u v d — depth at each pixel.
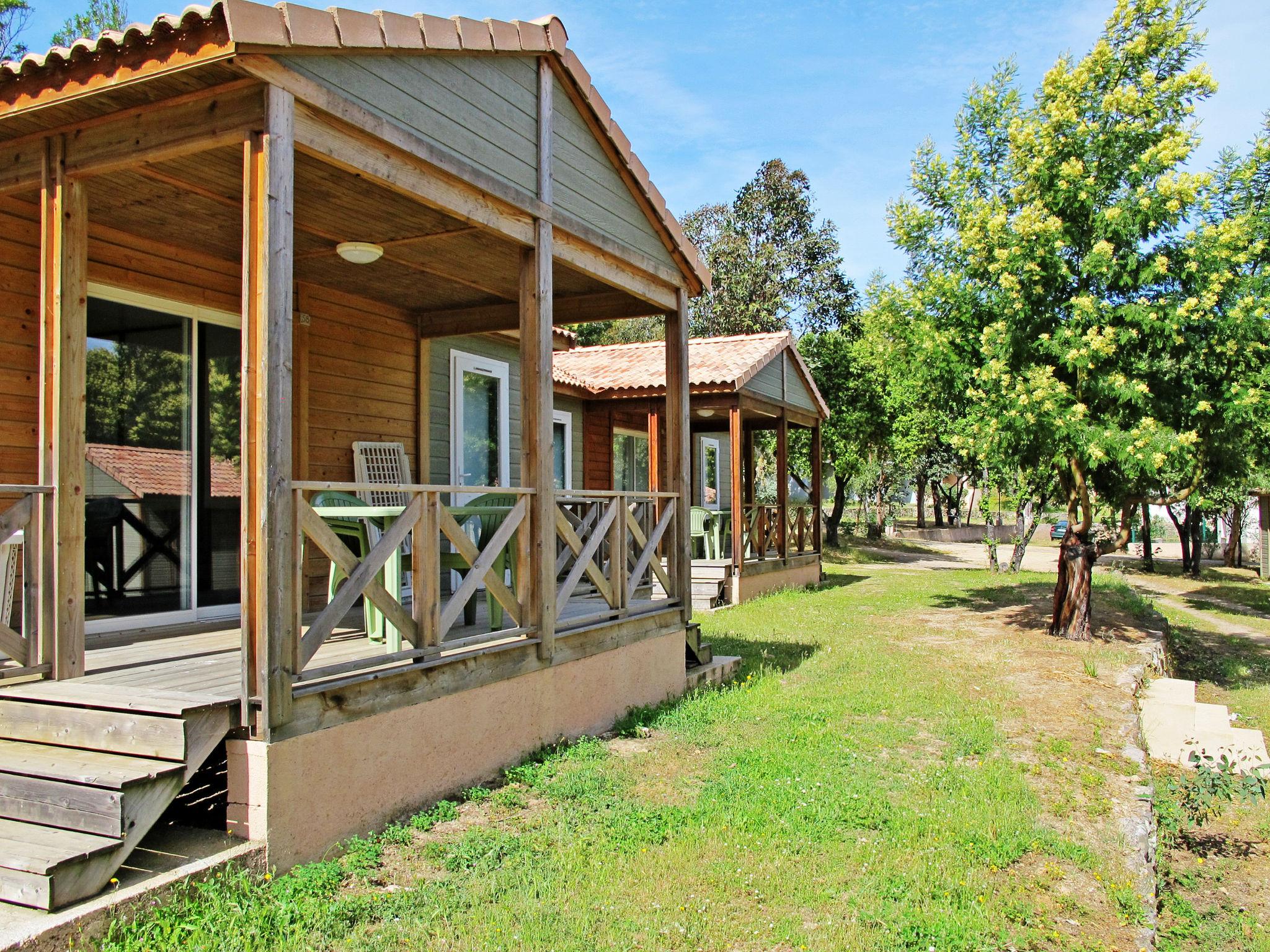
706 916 3.29
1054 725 6.46
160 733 3.15
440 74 4.34
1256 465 9.96
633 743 5.56
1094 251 9.15
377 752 3.83
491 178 4.68
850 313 28.97
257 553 3.29
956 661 8.80
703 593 12.45
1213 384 9.11
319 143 3.58
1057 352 9.26
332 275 6.43
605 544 8.83
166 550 5.58
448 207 4.41
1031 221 9.50
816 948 3.08
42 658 3.81
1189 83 9.44
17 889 2.68
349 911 3.07
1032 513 20.23
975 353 10.70
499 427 9.52
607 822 4.15
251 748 3.28
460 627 5.75
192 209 4.83
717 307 29.30
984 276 10.60
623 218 6.22
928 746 5.75
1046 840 4.23
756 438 26.22
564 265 5.76
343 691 3.64
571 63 5.39
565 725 5.34
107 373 5.21
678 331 6.98
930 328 10.97
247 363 3.31
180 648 4.71
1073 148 9.74
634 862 3.75
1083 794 5.03
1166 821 5.35
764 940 3.15
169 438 5.61
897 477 30.31
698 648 7.26
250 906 2.98
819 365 24.34
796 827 4.18
